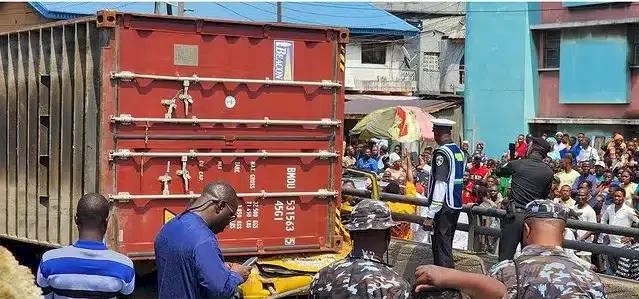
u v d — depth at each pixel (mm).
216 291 5301
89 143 7957
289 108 8508
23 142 9133
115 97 7762
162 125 7949
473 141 30453
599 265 9703
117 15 7703
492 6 29828
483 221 10961
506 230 8703
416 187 14234
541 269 4445
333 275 4484
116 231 7801
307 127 8602
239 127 8289
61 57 8445
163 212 7988
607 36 26672
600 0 26531
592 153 21172
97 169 7898
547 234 4645
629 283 7941
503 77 29672
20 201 9195
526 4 29000
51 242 8680
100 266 5184
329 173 8742
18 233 9250
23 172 9141
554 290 4371
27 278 3094
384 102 31656
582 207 11398
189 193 8078
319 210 8719
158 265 5516
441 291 3873
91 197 5344
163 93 7949
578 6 27359
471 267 9094
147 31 7871
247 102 8312
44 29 8672
